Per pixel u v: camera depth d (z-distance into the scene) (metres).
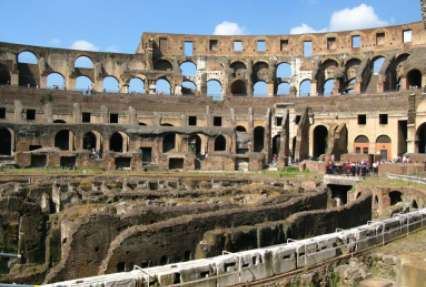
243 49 99.88
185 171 65.50
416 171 55.03
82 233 21.45
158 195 35.88
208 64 99.12
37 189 38.78
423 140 76.56
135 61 95.69
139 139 70.75
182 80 94.00
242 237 22.25
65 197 35.25
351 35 95.38
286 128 72.88
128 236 20.03
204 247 21.02
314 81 92.69
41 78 87.75
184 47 99.62
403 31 90.81
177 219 22.27
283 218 29.22
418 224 22.14
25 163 61.38
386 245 19.27
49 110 73.56
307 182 51.75
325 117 82.94
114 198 34.25
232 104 85.81
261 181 53.53
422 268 15.00
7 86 75.19
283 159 69.75
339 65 94.69
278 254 15.96
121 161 65.38
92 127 69.25
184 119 81.31
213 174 60.34
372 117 78.94
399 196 43.66
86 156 63.78
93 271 21.70
